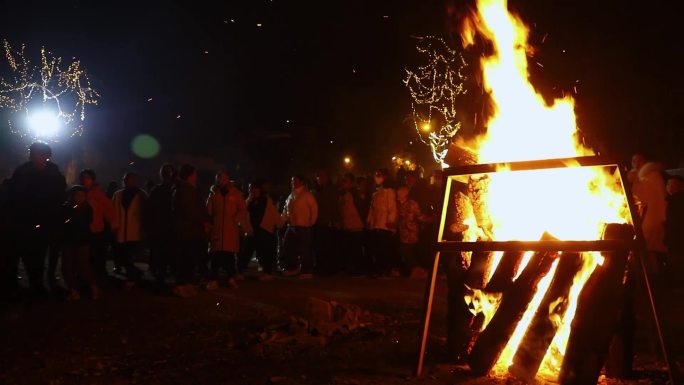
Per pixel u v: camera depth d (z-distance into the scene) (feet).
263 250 47.39
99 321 29.89
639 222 15.75
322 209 50.01
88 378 19.99
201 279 43.88
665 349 15.53
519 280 17.79
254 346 23.07
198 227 37.99
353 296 37.04
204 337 25.72
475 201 19.89
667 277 37.45
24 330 27.86
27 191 37.47
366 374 18.65
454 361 19.43
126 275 46.88
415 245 46.73
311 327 25.20
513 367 17.28
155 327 28.19
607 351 16.33
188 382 19.11
